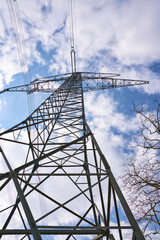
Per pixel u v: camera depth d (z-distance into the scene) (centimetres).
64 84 1891
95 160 728
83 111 1123
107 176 513
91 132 723
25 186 605
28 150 803
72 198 503
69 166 739
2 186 438
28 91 2450
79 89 1773
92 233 375
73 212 527
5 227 490
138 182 780
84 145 884
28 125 882
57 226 376
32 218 333
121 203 403
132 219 375
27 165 495
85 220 538
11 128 796
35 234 306
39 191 515
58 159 804
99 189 585
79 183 843
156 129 792
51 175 536
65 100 1373
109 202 482
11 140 744
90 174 530
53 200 524
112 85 2372
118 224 433
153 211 679
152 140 809
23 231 345
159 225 659
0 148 538
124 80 2441
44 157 538
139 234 346
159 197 715
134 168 820
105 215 538
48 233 359
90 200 696
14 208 545
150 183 743
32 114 1009
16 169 475
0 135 723
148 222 698
